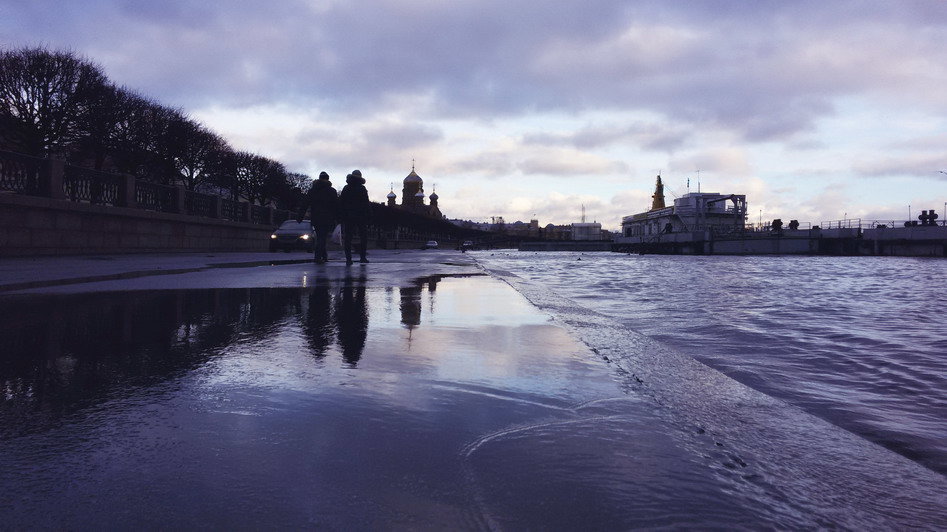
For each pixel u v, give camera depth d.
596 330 4.13
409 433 1.58
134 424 1.63
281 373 2.28
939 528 1.21
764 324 6.10
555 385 2.14
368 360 2.54
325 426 1.63
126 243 16.70
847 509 1.28
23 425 1.62
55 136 25.28
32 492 1.19
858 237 65.56
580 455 1.44
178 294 5.31
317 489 1.22
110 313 4.01
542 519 1.10
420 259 18.17
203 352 2.70
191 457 1.39
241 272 8.84
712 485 1.31
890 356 4.33
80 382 2.11
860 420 2.68
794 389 3.31
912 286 13.60
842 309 7.88
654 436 1.61
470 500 1.18
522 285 8.34
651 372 2.72
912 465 1.64
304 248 23.83
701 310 7.41
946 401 3.05
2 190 12.33
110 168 32.56
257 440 1.51
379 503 1.16
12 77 23.86
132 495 1.18
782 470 1.49
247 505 1.14
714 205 80.31
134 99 28.31
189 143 31.69
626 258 49.91
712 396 2.34
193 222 20.62
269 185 43.97
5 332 3.23
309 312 4.17
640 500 1.20
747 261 41.53
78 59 25.59
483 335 3.25
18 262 11.04
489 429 1.63
